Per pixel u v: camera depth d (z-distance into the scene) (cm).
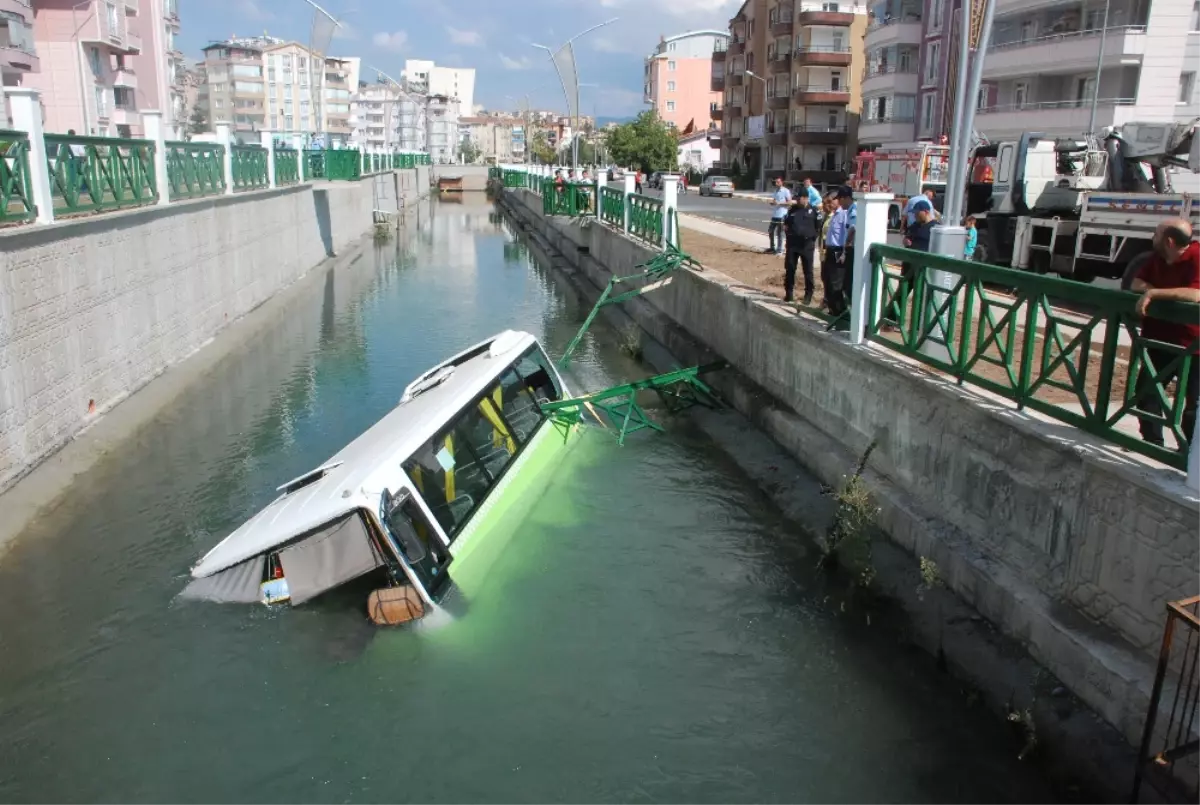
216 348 1655
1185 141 1506
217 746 599
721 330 1441
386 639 680
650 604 787
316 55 4038
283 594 719
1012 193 1705
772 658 714
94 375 1153
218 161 1836
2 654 692
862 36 6353
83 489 999
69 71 4378
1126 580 564
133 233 1300
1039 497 650
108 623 728
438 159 12225
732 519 967
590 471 1093
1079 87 3556
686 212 3381
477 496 827
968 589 707
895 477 866
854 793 573
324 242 3100
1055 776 562
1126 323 589
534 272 2975
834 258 1106
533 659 699
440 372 1105
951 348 806
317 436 1200
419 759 593
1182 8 3200
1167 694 510
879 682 685
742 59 8012
